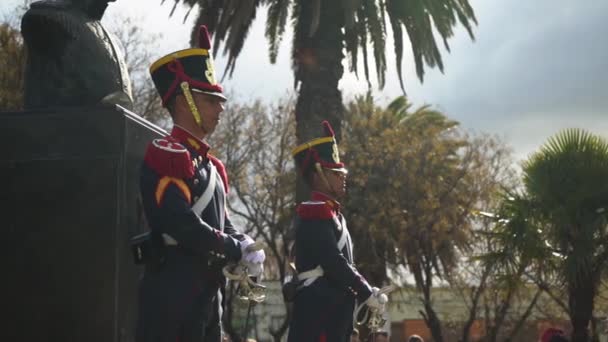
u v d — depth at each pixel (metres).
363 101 30.22
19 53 21.50
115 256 4.41
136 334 3.90
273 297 31.95
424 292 28.14
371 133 28.81
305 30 17.97
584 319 16.86
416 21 19.02
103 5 5.25
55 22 4.93
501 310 26.06
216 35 18.58
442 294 35.69
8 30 21.62
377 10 18.98
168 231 3.77
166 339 3.82
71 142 4.52
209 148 4.07
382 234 26.94
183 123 4.08
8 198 4.50
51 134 4.53
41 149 4.53
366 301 5.52
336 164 5.78
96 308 4.39
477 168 28.77
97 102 5.00
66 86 4.96
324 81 17.89
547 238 17.25
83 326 4.38
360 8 18.94
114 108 4.51
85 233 4.44
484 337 27.70
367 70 19.59
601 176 16.81
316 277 5.57
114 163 4.47
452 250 27.95
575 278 16.59
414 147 28.16
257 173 30.64
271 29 19.47
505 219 17.81
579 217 16.69
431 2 19.12
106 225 4.43
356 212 27.27
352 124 29.08
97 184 4.47
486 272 18.94
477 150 29.28
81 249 4.43
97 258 4.42
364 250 26.77
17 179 4.51
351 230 27.00
